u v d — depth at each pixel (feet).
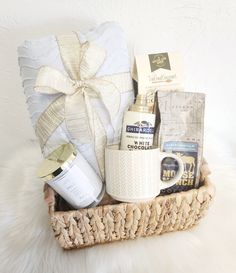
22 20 1.53
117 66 1.31
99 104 1.30
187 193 1.29
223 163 1.78
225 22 1.62
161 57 1.34
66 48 1.27
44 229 1.45
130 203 1.24
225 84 1.82
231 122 1.96
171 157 1.32
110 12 1.55
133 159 1.19
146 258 1.32
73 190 1.20
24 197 1.57
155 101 1.34
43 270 1.31
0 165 1.87
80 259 1.33
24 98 1.76
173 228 1.40
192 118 1.36
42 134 1.30
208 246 1.37
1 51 1.61
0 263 1.35
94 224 1.25
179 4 1.55
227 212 1.54
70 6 1.52
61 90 1.20
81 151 1.32
